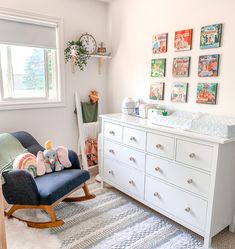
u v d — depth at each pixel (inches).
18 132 100.0
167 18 99.9
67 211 91.0
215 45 84.6
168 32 100.3
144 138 87.7
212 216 70.6
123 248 72.2
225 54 82.8
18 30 101.2
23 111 108.4
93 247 72.2
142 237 77.2
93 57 128.0
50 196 76.3
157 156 83.9
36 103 111.0
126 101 111.7
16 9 98.8
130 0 115.1
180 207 78.6
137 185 93.6
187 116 94.4
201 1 87.4
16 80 108.4
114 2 123.8
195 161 72.4
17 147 92.4
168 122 83.1
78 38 120.3
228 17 80.8
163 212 84.6
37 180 84.2
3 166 84.2
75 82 123.3
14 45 101.3
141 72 114.7
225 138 67.3
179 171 77.3
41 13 106.2
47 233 77.4
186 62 94.3
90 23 123.6
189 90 95.3
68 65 119.3
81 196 100.4
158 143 82.8
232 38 80.5
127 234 78.5
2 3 95.4
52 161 92.0
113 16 126.0
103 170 110.3
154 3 104.3
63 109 121.2
